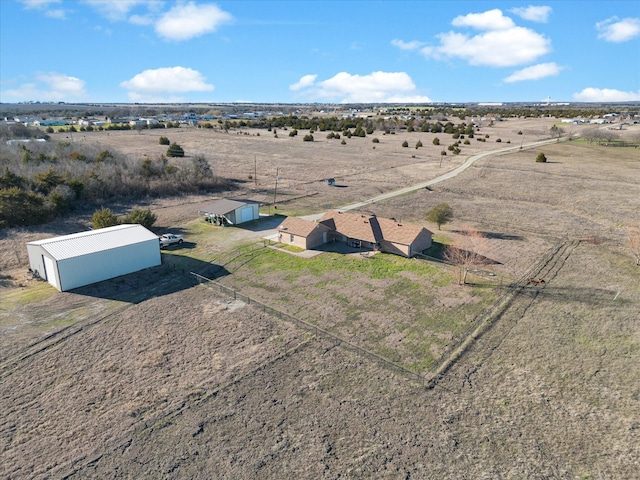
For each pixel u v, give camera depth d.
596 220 56.03
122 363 25.53
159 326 29.56
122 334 28.52
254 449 19.55
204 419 21.30
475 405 22.45
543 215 58.34
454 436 20.42
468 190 73.06
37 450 19.38
